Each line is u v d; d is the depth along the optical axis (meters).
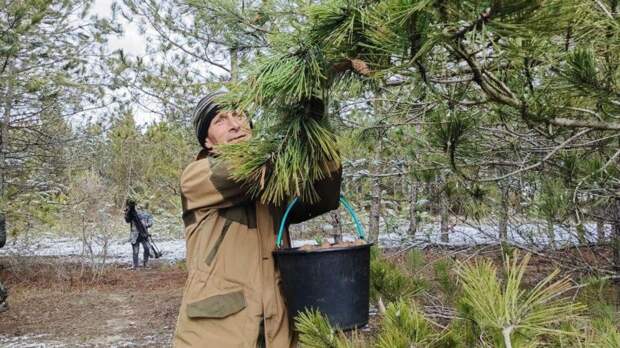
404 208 4.86
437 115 2.01
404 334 1.03
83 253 9.09
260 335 1.41
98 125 10.61
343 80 1.14
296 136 1.15
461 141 2.01
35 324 5.95
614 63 1.25
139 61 6.87
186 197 1.46
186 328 1.39
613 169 2.46
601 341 0.94
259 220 1.47
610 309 1.81
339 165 1.33
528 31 0.77
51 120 9.48
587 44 1.22
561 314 0.89
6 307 6.63
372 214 5.23
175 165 9.85
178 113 7.31
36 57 8.38
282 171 1.13
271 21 2.35
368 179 4.79
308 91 1.08
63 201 9.55
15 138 9.48
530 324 0.82
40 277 8.83
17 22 7.43
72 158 10.51
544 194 2.77
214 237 1.42
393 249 4.32
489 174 3.25
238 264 1.41
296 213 1.57
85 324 5.91
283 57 1.08
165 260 11.10
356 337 1.21
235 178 1.28
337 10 0.97
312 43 1.04
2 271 9.05
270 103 1.13
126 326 5.77
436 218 4.32
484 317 0.87
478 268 0.92
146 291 7.81
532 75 1.41
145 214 10.55
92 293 7.68
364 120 3.37
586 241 2.90
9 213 8.55
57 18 8.45
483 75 1.15
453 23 0.79
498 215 3.27
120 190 14.32
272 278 1.45
